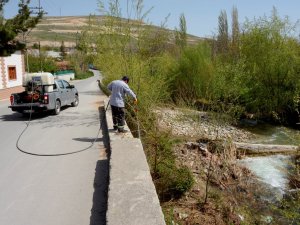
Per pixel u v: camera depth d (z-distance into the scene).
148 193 4.82
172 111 12.40
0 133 10.78
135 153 6.73
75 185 6.02
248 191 8.34
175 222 6.05
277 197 7.43
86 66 64.62
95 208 5.09
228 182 8.82
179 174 7.46
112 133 9.26
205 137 12.09
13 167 7.14
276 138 15.28
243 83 17.86
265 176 9.55
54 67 48.47
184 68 22.16
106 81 20.23
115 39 13.60
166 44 14.40
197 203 7.06
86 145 8.96
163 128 10.41
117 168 5.88
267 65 19.91
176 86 22.03
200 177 8.80
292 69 19.27
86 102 19.92
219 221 6.46
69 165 7.21
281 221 6.84
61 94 15.41
